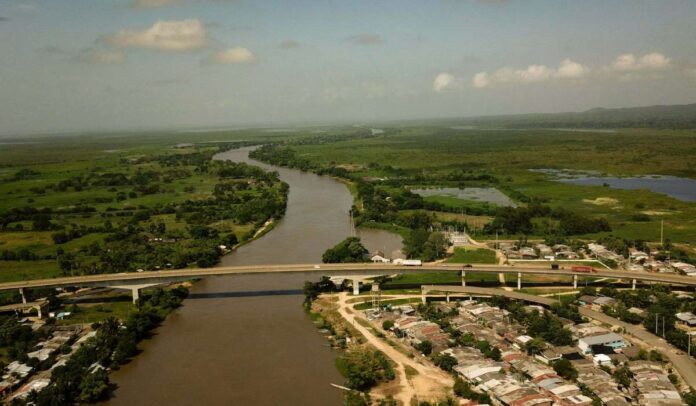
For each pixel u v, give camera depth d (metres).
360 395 128.25
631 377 131.12
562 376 133.62
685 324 163.38
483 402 122.88
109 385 141.50
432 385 134.38
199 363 153.38
